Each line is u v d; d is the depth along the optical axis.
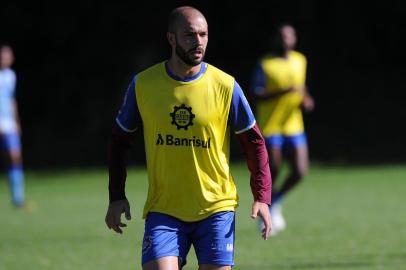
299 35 86.75
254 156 18.41
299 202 48.31
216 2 87.88
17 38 88.31
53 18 88.06
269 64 38.41
